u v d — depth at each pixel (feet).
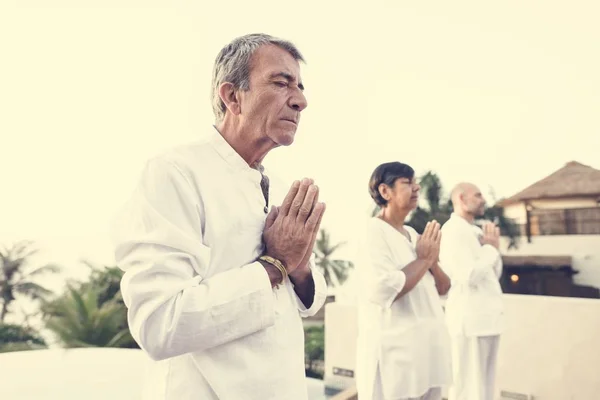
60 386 14.75
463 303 9.50
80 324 40.63
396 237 8.11
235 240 3.09
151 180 2.97
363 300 8.18
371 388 7.82
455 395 9.50
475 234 9.79
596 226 36.35
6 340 45.27
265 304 2.87
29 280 48.62
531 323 12.67
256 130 3.31
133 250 2.81
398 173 8.23
